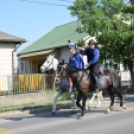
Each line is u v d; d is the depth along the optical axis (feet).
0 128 23.95
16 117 30.01
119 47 47.26
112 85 30.96
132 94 53.06
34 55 71.10
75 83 26.96
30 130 22.54
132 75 53.83
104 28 44.01
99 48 47.01
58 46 65.98
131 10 46.16
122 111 30.89
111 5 45.29
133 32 43.60
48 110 33.42
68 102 38.42
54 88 42.27
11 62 49.75
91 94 49.06
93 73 27.30
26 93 39.78
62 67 26.23
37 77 41.57
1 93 38.55
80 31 46.21
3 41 48.44
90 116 28.32
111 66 48.96
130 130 21.21
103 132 20.76
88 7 44.70
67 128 22.68
